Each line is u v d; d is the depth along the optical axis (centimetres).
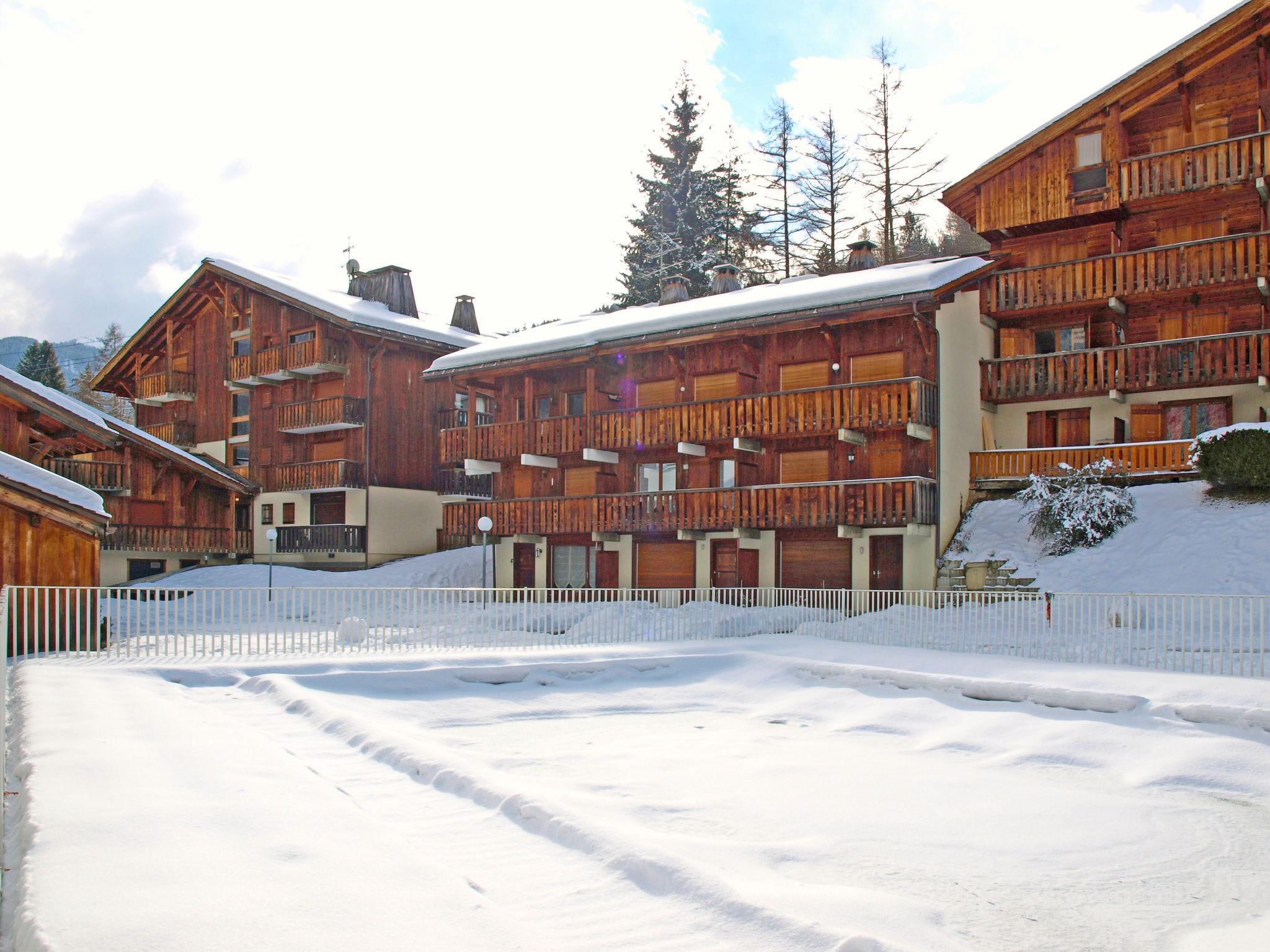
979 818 832
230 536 3862
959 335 2545
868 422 2345
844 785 939
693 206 5225
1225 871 705
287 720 1134
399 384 3831
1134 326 2647
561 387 3070
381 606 1816
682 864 582
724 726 1293
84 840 567
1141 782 984
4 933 455
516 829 696
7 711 1059
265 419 4056
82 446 2511
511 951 438
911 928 539
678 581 2805
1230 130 2531
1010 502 2456
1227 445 2112
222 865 536
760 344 2655
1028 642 1681
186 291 4284
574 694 1503
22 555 1633
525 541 3098
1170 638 1600
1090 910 614
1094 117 2675
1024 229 2795
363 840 606
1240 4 2423
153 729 952
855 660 1577
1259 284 2348
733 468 2697
